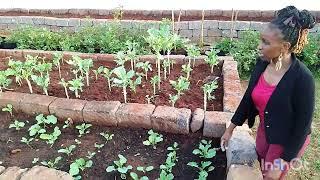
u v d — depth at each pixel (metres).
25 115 4.40
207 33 7.16
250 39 6.22
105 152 3.81
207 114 3.95
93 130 4.13
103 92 4.70
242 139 3.32
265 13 7.63
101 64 5.53
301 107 2.21
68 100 4.33
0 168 3.06
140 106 4.14
